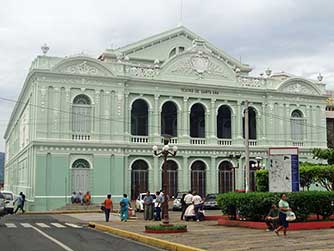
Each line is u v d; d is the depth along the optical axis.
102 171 49.91
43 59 48.25
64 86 48.94
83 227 29.91
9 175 87.56
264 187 34.31
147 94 53.22
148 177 52.44
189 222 31.73
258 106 58.41
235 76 57.47
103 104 50.59
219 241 19.75
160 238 21.06
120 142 50.75
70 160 48.69
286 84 59.53
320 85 61.97
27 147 52.12
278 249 16.89
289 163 27.20
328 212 26.91
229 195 28.48
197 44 55.94
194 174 54.88
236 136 57.03
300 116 60.53
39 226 29.59
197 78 55.56
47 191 47.38
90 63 50.12
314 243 18.64
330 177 32.56
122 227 27.62
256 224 25.98
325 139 61.59
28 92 53.81
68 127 48.81
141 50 58.28
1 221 33.97
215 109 56.16
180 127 54.50
